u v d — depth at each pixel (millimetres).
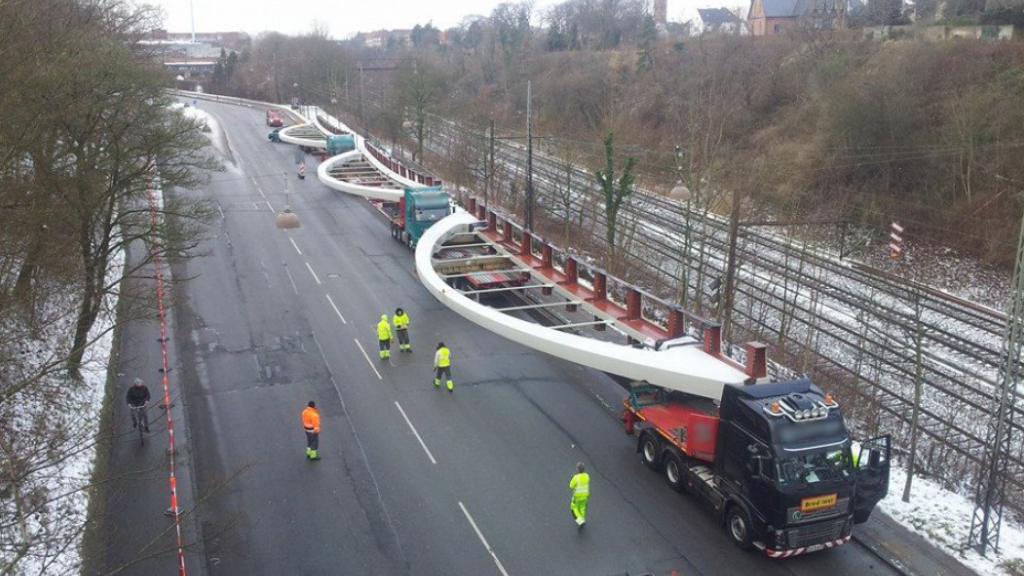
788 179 46969
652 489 18453
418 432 21312
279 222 26797
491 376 25078
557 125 74500
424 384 24438
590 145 56656
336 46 135375
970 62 45094
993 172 39688
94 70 22344
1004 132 40656
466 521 17156
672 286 35094
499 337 28516
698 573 15359
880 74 47688
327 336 28484
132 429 21375
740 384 16984
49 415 20047
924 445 21406
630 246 39188
